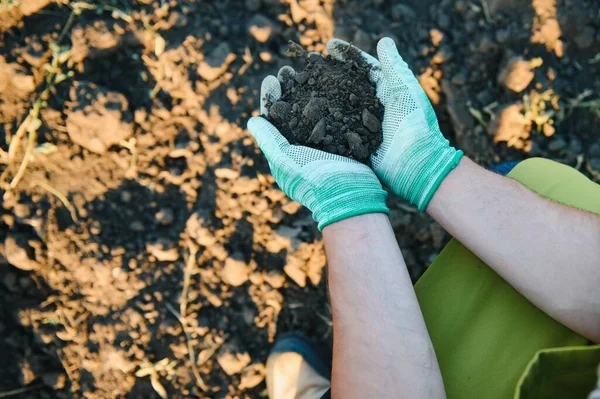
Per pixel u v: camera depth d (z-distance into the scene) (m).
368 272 1.04
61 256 1.87
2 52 1.86
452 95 1.90
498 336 1.05
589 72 1.90
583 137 1.90
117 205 1.89
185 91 1.89
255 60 1.91
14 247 1.83
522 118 1.87
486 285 1.10
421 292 1.16
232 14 1.92
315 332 1.89
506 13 1.89
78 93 1.85
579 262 0.95
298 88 1.37
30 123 1.86
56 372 1.86
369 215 1.12
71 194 1.88
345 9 1.91
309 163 1.21
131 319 1.87
